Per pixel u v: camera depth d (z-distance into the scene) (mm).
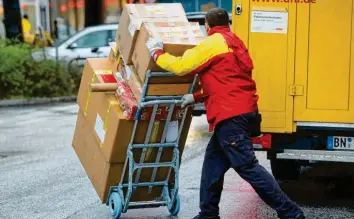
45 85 24469
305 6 9000
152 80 7672
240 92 7414
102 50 27203
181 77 7789
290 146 9281
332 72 9016
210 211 7734
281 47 9078
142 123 7891
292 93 9086
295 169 10766
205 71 7445
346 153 8953
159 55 7359
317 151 9016
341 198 9844
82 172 11539
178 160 8203
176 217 8477
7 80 23781
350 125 9008
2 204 9367
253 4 9078
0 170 11789
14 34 28906
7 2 28906
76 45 27438
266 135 9188
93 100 8312
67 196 9773
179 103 7855
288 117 9117
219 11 7617
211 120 7504
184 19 7906
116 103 7910
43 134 16062
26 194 9953
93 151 8445
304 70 9062
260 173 7406
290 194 10133
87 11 36156
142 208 8844
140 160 8117
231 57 7391
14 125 17875
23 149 13969
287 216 7461
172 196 8422
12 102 23172
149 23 7727
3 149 14008
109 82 8188
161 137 8062
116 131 7828
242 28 9109
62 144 14531
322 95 9047
